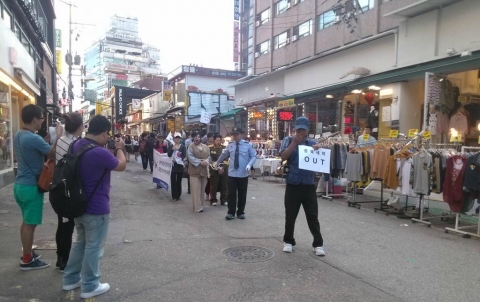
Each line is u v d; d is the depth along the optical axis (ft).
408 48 37.65
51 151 14.17
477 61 28.96
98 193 12.00
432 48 35.06
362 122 44.60
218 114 84.64
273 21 91.45
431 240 19.74
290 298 12.44
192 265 15.46
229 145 24.85
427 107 32.24
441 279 14.28
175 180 30.78
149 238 19.40
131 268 15.03
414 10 35.70
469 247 18.54
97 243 12.20
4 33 34.06
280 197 32.60
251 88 74.90
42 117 14.74
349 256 16.87
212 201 29.25
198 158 26.07
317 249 16.88
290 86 60.18
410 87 37.78
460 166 20.67
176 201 30.60
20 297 12.21
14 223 21.63
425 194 22.89
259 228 21.77
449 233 21.24
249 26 118.21
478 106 34.32
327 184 32.37
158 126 118.01
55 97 77.92
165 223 22.88
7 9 35.86
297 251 17.47
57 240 14.44
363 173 28.27
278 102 57.36
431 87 32.32
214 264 15.60
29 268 14.49
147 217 24.50
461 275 14.71
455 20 33.06
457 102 33.88
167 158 33.19
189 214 25.66
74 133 14.32
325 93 46.73
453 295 12.86
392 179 25.50
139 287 13.19
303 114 54.85
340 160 29.66
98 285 12.50
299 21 80.64
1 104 34.37
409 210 26.40
